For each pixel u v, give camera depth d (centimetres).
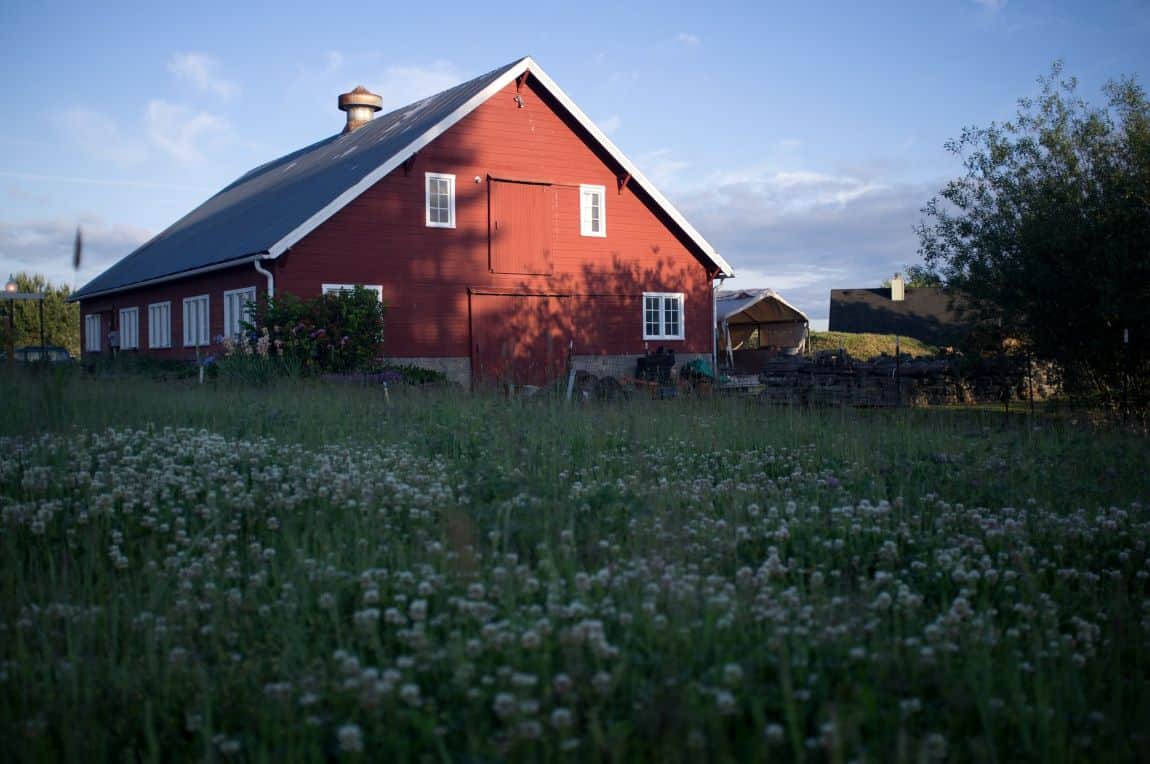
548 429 877
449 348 2291
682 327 2677
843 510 551
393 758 291
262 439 762
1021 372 1928
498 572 407
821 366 2073
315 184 2459
